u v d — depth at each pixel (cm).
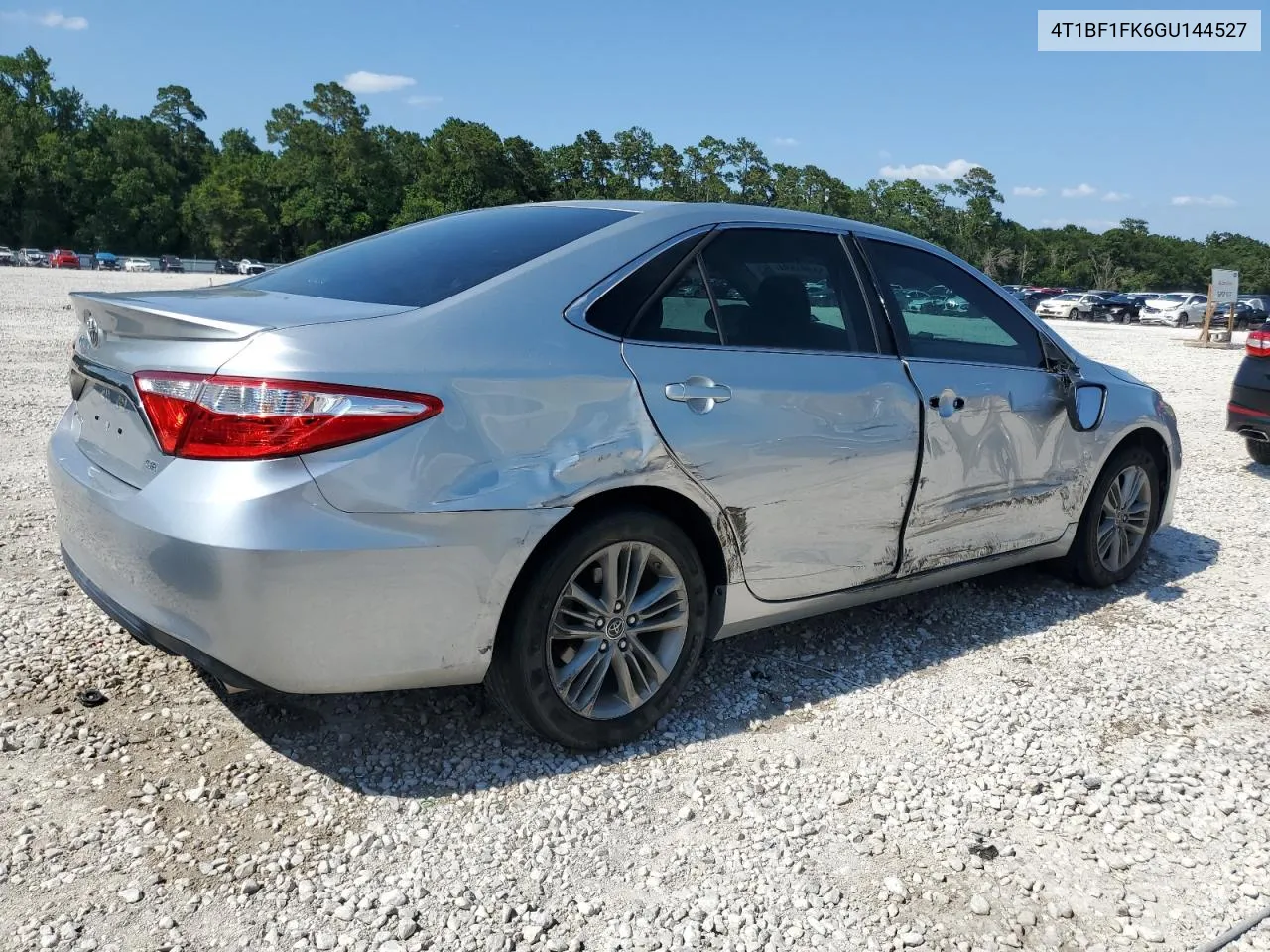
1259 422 741
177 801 259
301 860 239
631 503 285
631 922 225
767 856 252
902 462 347
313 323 247
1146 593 465
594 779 282
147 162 11556
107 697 310
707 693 339
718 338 307
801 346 326
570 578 274
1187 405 1198
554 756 292
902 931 226
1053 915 234
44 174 10650
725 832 261
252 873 234
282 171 11294
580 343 277
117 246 10875
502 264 289
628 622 292
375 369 243
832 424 324
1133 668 377
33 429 718
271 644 236
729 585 313
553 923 224
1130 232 15025
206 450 235
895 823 269
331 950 211
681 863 247
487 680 283
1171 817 277
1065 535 432
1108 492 448
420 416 245
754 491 307
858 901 236
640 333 290
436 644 255
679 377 290
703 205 329
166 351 247
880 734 317
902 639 396
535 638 272
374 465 240
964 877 247
